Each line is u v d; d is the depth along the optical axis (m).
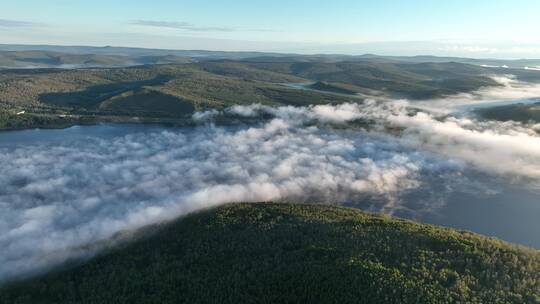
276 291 125.00
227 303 123.31
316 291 122.25
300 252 142.25
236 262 142.25
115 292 136.25
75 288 143.25
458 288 117.12
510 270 128.12
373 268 126.25
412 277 121.94
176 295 130.25
